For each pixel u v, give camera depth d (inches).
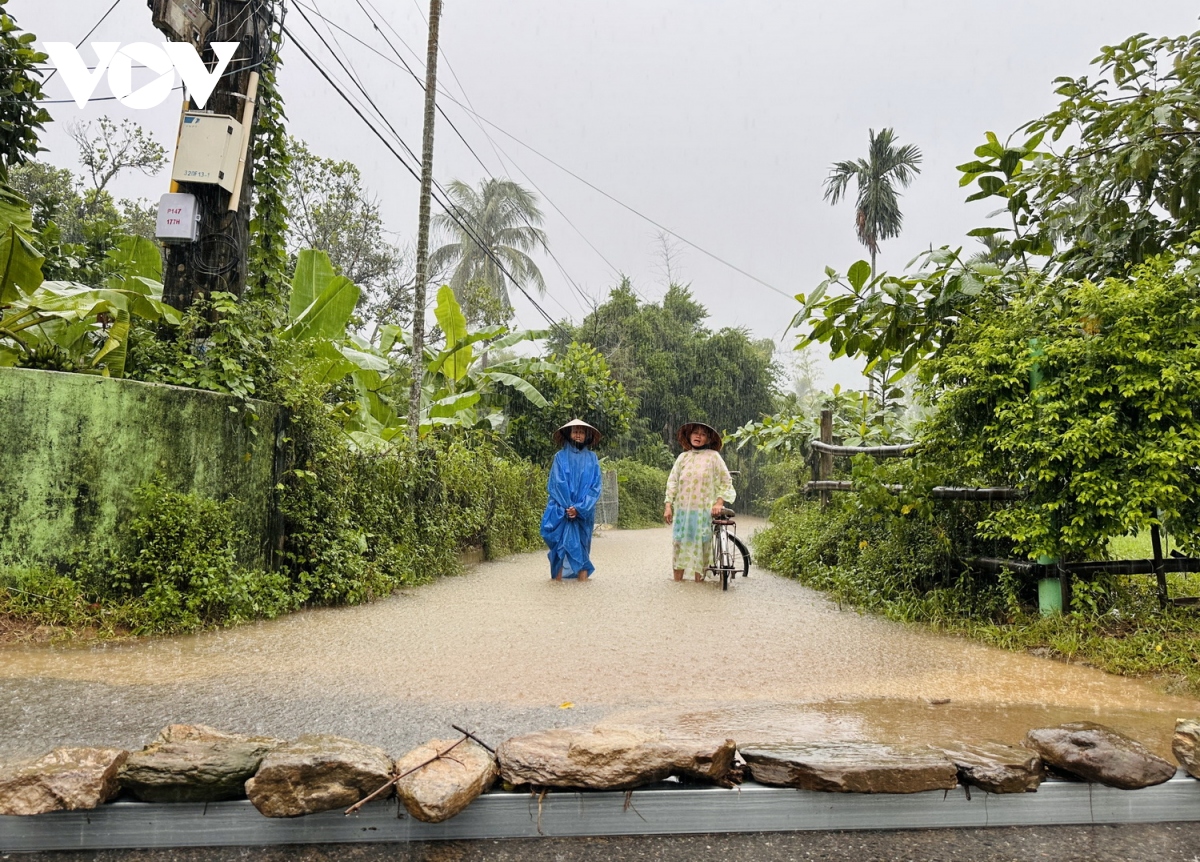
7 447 215.6
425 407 612.4
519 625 245.3
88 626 211.5
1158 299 206.7
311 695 160.9
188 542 229.9
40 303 252.1
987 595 249.0
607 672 185.3
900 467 262.5
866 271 255.1
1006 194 278.2
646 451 1336.1
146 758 99.2
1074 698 165.6
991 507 249.1
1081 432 202.4
